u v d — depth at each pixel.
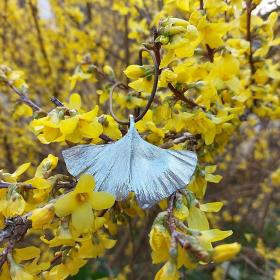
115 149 0.13
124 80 0.34
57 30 0.39
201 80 0.18
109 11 0.42
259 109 0.22
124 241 0.39
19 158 0.35
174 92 0.16
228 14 0.21
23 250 0.13
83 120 0.14
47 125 0.14
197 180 0.15
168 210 0.12
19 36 0.40
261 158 0.43
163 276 0.10
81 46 0.33
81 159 0.13
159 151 0.13
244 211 0.43
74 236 0.12
